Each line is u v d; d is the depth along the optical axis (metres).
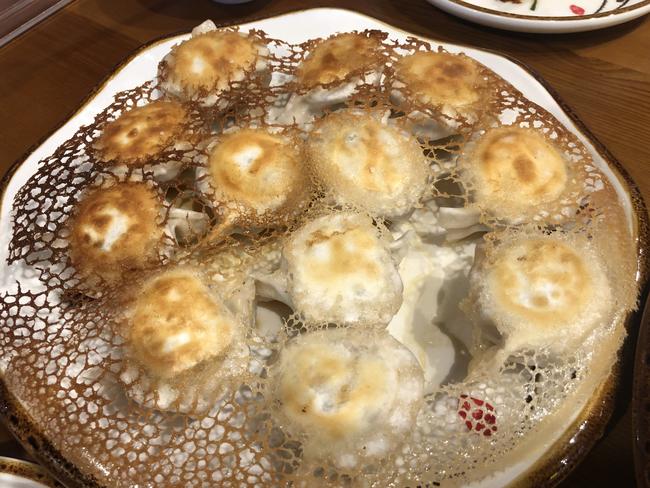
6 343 0.22
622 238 0.23
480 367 0.21
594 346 0.21
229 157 0.25
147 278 0.22
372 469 0.19
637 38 0.35
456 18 0.37
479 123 0.27
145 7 0.39
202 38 0.30
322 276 0.22
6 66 0.36
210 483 0.19
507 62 0.30
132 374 0.21
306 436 0.19
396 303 0.23
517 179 0.24
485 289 0.22
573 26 0.34
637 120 0.32
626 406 0.21
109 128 0.27
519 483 0.19
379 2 0.38
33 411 0.20
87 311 0.22
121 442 0.19
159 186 0.25
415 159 0.26
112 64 0.36
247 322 0.23
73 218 0.25
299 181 0.25
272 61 0.31
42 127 0.33
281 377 0.20
